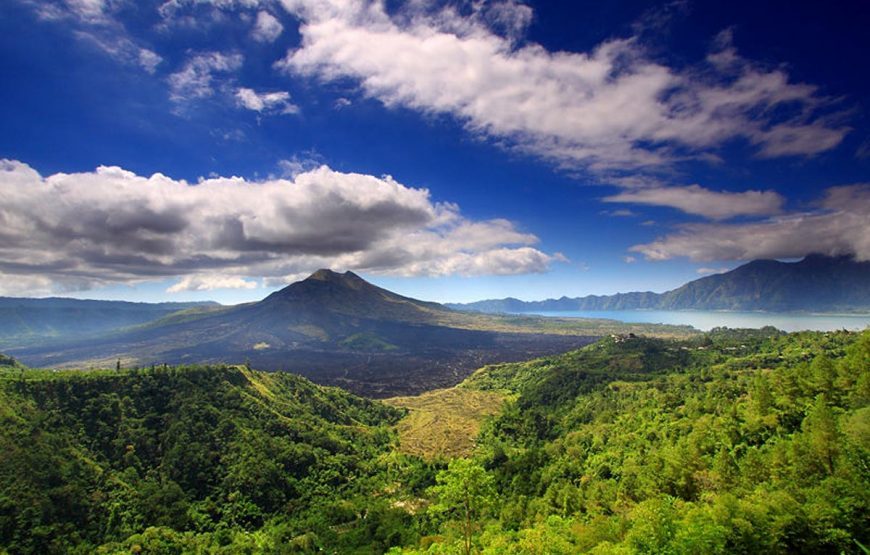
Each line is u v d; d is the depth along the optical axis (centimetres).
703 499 8025
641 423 16762
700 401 15925
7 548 11100
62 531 12044
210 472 16150
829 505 5753
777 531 5600
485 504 5903
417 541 12850
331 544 13625
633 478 10625
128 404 17725
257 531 14475
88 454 15012
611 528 7619
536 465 16362
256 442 18038
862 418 8675
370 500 16588
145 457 16062
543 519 10994
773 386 12825
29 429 14438
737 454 10006
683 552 5622
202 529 13975
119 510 13462
